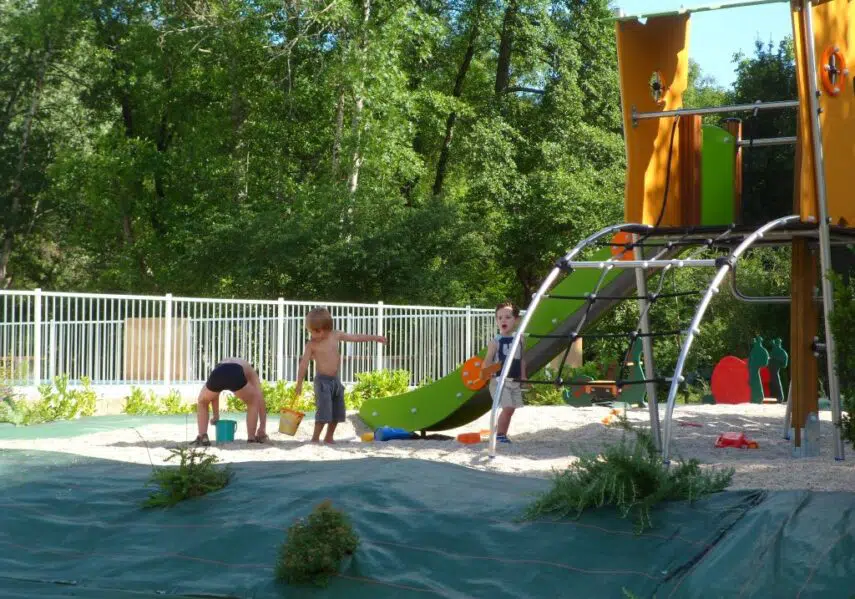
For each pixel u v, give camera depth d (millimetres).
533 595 5422
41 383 16422
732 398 17344
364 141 31500
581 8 37438
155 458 9734
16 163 39031
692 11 9289
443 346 21078
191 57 33781
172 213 34688
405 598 5484
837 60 9344
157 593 5828
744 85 31000
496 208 35688
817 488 6895
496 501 6684
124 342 17531
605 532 5926
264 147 34219
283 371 18922
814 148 8914
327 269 30297
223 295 32250
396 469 7797
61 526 6883
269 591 5707
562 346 12336
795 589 5031
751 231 9453
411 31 33719
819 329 10703
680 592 5250
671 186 10445
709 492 6410
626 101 9852
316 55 33094
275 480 7535
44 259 45125
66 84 39375
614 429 12648
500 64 38500
